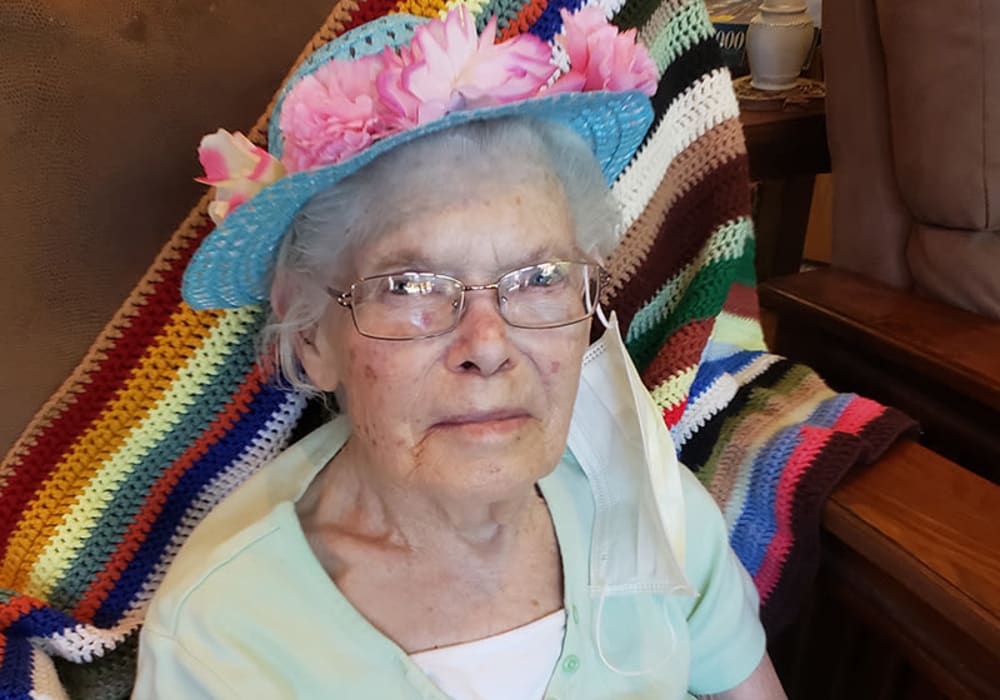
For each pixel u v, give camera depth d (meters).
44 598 0.81
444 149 0.59
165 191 0.73
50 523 0.80
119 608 0.84
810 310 1.17
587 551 0.77
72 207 0.70
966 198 1.10
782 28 1.50
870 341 1.08
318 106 0.55
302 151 0.56
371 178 0.59
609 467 0.79
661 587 0.74
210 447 0.83
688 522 0.81
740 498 0.91
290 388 0.82
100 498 0.81
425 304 0.60
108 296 0.74
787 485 0.87
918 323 1.09
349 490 0.74
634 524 0.77
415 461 0.62
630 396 0.74
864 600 0.85
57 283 0.71
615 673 0.75
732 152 0.95
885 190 1.23
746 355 1.09
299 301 0.67
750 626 0.83
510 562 0.74
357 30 0.67
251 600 0.67
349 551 0.72
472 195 0.59
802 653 1.00
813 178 1.78
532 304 0.62
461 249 0.59
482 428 0.61
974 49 1.04
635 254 0.97
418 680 0.66
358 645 0.67
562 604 0.75
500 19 0.83
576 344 0.64
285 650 0.66
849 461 0.86
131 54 0.69
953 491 0.84
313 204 0.61
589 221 0.71
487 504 0.68
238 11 0.72
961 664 0.75
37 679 0.71
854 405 0.96
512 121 0.62
